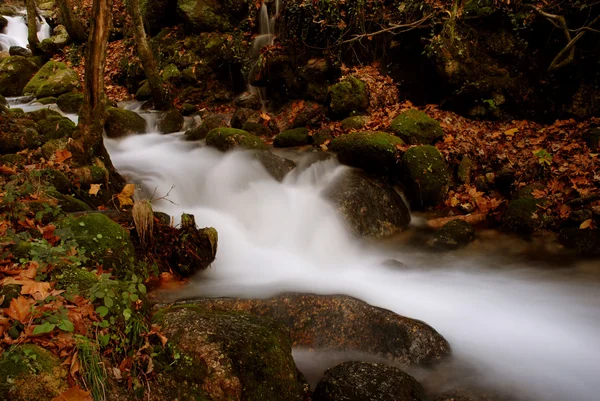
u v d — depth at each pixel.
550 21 7.86
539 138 8.01
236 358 3.05
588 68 8.08
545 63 8.53
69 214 4.60
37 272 2.98
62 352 2.44
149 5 13.46
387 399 3.15
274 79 10.83
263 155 8.04
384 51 10.05
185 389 2.84
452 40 8.55
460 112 9.39
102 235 4.21
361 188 7.34
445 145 8.29
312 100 10.39
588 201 6.46
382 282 5.53
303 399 3.32
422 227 7.34
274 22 11.19
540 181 7.22
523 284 5.62
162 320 3.38
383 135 8.03
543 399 3.56
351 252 6.71
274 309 4.25
